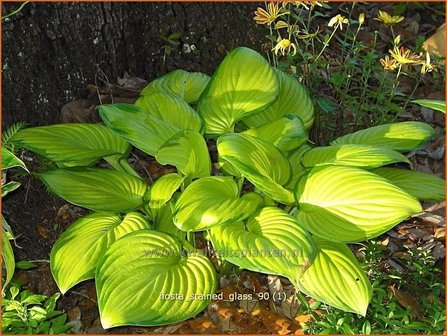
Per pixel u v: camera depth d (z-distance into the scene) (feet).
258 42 4.36
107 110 3.18
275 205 3.26
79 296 3.42
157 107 3.43
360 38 4.92
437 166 4.13
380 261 3.51
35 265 3.33
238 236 2.79
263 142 3.08
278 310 3.31
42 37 3.78
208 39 4.30
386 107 4.05
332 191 2.94
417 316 3.25
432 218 3.75
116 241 2.86
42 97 3.82
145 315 2.64
